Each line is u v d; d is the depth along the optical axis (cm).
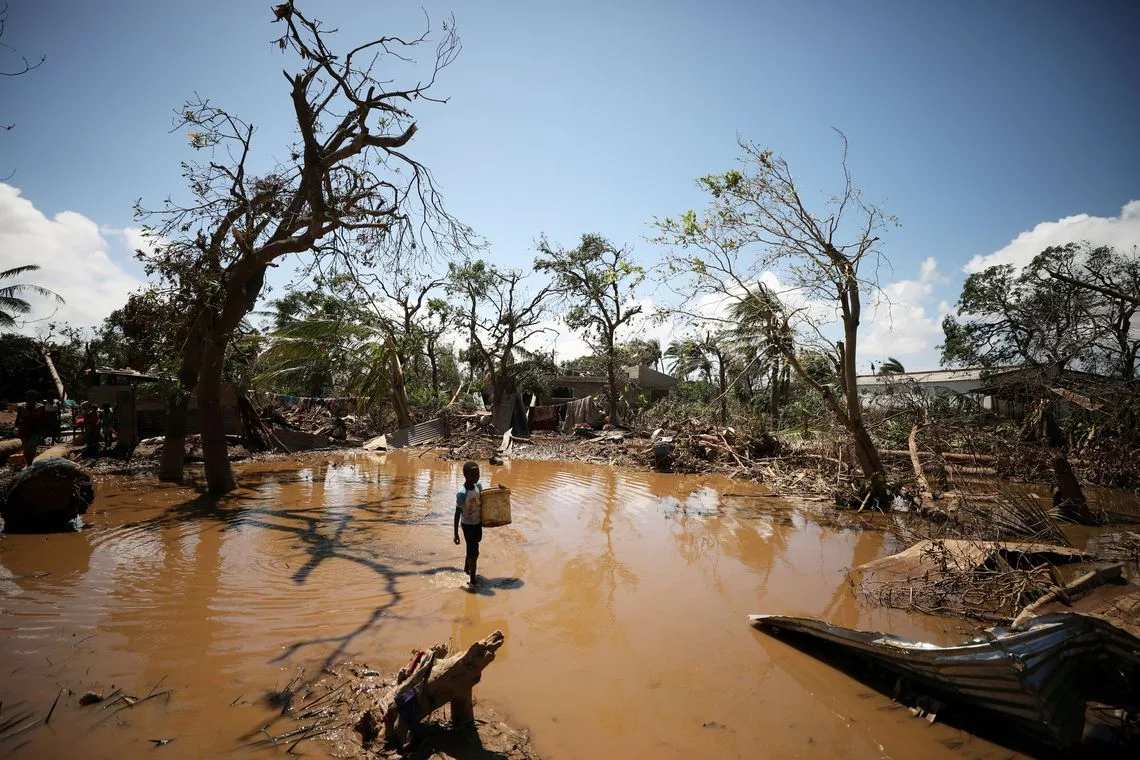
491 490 730
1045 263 2566
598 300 3188
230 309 1281
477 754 382
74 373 3231
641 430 2958
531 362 3522
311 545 878
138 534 911
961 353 3095
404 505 1226
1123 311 1931
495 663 515
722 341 1472
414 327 3450
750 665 525
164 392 1329
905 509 1274
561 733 413
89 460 1622
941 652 443
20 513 888
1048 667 397
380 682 466
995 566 759
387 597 666
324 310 2641
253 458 1997
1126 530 1077
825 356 1338
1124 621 536
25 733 380
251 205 1295
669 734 416
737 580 768
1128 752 400
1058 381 1753
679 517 1184
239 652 512
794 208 1249
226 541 885
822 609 663
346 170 1417
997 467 1576
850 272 1245
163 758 362
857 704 462
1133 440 1505
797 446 1969
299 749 376
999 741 414
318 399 3247
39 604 604
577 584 738
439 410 3195
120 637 532
